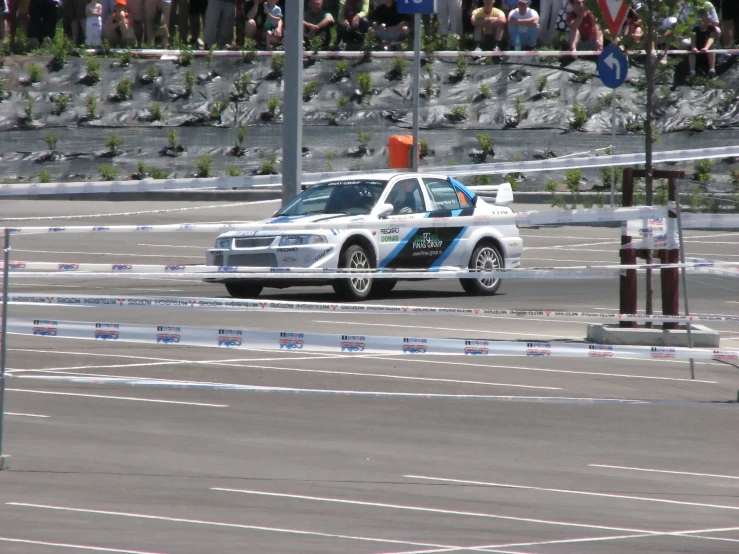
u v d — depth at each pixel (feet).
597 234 262.06
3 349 85.10
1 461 84.07
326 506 76.18
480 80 341.21
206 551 65.92
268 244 171.63
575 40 350.43
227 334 102.73
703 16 141.18
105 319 154.92
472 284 184.96
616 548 68.28
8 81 337.93
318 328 150.71
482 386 116.78
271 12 351.87
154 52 348.79
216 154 320.50
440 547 67.62
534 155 316.40
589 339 142.82
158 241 242.58
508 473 85.76
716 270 125.18
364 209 179.52
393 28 352.08
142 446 91.71
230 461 87.61
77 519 72.13
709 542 69.97
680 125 323.98
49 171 313.12
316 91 338.13
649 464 89.25
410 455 90.43
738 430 101.35
